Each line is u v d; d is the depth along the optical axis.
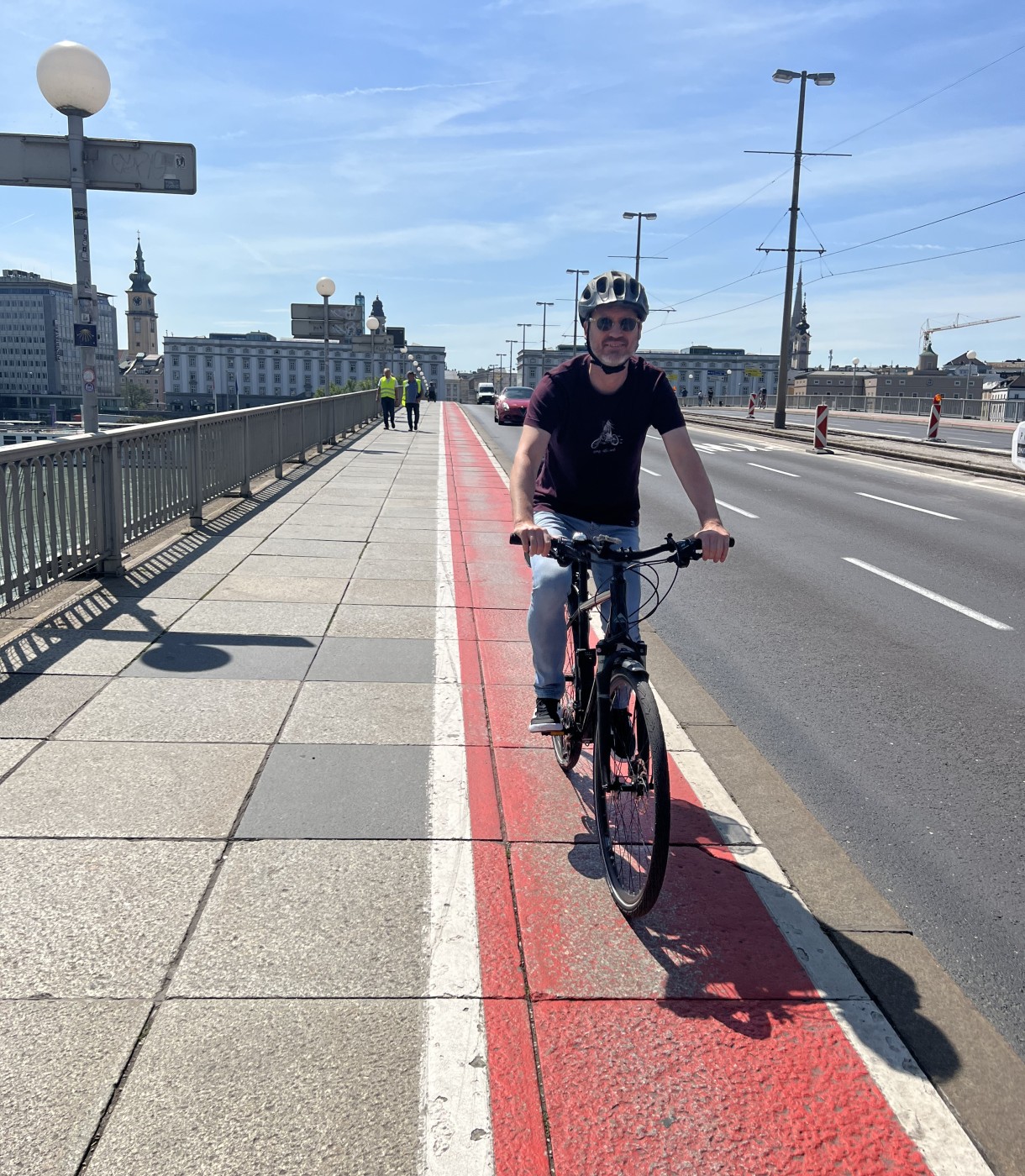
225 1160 2.06
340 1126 2.16
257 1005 2.55
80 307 7.70
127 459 7.86
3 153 7.73
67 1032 2.42
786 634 6.98
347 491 13.42
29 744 4.23
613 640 3.22
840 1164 2.14
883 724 5.14
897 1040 2.55
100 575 7.51
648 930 3.00
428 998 2.62
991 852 3.76
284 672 5.38
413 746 4.38
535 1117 2.22
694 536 3.27
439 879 3.24
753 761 4.50
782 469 21.14
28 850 3.31
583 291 3.42
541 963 2.80
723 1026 2.57
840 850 3.65
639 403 3.53
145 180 7.86
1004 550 10.84
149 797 3.75
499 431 32.19
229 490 11.38
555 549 3.26
